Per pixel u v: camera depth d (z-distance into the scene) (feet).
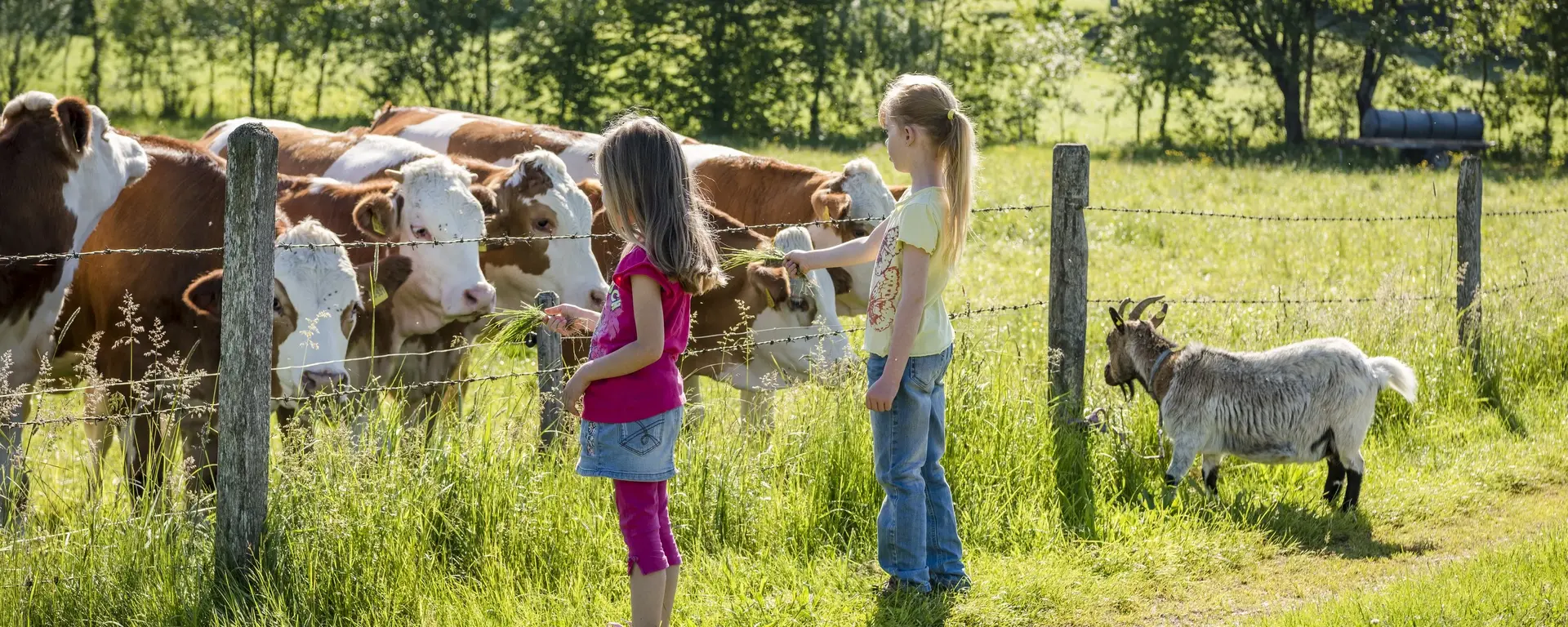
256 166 13.43
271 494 14.53
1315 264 46.60
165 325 19.47
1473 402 24.32
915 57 137.08
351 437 15.71
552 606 14.47
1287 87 130.82
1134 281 43.37
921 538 14.76
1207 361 19.25
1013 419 19.04
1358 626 13.46
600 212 25.57
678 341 12.65
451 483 15.51
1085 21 147.74
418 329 21.81
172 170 20.84
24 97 18.25
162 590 13.70
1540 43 115.03
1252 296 39.14
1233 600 15.53
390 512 14.87
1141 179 82.07
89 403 18.06
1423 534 18.16
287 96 129.70
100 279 20.11
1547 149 112.06
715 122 136.26
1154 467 20.11
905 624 14.26
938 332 14.26
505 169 24.72
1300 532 18.01
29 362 19.31
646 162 12.08
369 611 14.05
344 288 18.08
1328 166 100.37
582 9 134.51
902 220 13.53
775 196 28.84
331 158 27.86
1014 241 52.49
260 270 13.65
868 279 26.84
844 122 137.80
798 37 137.59
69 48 132.77
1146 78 132.77
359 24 128.47
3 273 18.08
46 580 13.60
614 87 136.56
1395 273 26.99
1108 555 16.51
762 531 16.55
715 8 135.33
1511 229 53.83
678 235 12.12
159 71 126.00
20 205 18.11
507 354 26.50
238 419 13.82
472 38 131.34
